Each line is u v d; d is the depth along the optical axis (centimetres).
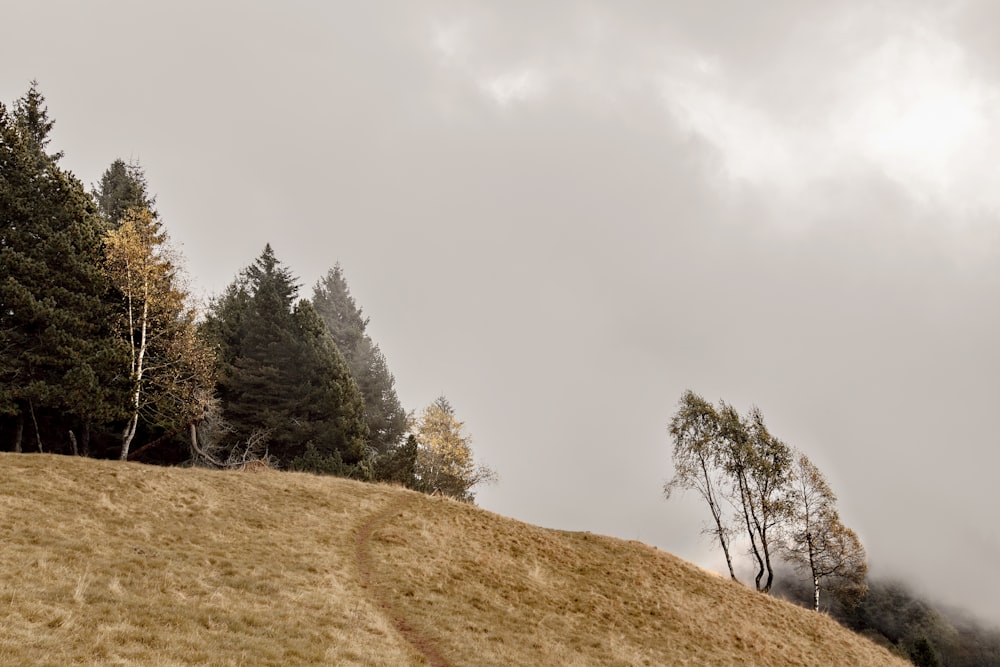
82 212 3506
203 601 1495
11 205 3150
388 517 3048
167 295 3597
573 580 2875
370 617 1730
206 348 3869
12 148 3319
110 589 1405
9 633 1027
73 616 1184
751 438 4369
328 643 1411
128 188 4928
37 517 1844
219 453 4544
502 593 2395
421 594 2114
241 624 1397
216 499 2620
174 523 2186
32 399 3142
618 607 2664
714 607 3055
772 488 4228
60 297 3166
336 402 4700
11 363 3002
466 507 3728
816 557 4103
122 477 2516
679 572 3466
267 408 4538
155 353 3756
